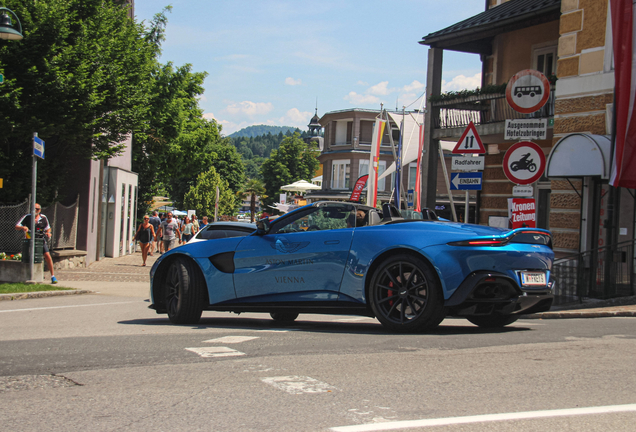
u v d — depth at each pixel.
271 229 7.47
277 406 3.73
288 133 82.81
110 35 17.50
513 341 6.03
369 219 7.02
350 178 58.28
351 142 59.16
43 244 14.58
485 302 6.17
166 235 23.08
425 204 19.14
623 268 11.56
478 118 19.92
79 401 3.87
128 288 14.63
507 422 3.41
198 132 38.00
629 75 12.17
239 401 3.85
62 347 5.82
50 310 9.98
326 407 3.71
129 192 27.42
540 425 3.36
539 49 18.25
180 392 4.07
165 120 34.91
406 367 4.77
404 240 6.38
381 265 6.47
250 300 7.30
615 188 12.75
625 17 12.33
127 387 4.21
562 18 14.59
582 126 14.12
